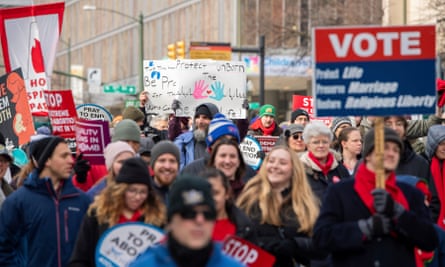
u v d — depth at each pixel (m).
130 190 12.65
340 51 11.98
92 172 17.50
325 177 16.94
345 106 11.99
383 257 11.69
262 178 13.99
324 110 11.99
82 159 17.23
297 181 13.92
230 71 23.70
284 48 84.06
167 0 98.75
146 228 12.48
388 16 64.81
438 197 17.70
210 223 8.81
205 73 23.61
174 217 8.79
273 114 25.30
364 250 11.74
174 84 23.56
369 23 67.31
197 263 8.75
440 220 17.70
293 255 13.73
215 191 12.80
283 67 84.00
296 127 20.03
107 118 24.47
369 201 11.81
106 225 12.73
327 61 11.98
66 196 14.25
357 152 18.80
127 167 12.70
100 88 95.50
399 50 11.99
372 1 67.00
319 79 11.98
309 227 13.70
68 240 14.14
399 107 11.98
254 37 86.62
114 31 109.38
